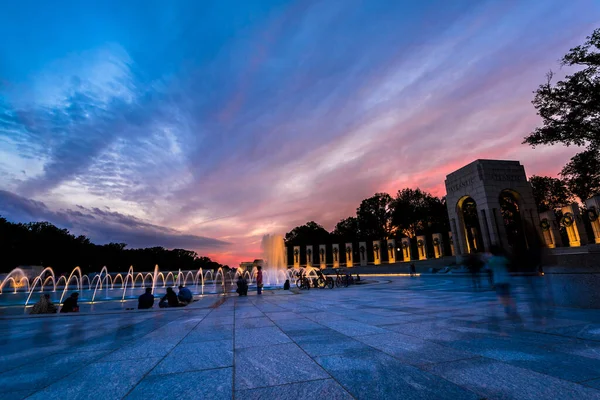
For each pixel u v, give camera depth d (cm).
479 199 4169
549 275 902
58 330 746
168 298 1279
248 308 1134
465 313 828
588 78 2744
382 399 299
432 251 8406
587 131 2839
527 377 344
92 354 508
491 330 595
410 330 627
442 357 431
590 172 3052
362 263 8062
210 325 770
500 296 779
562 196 5956
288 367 411
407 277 3900
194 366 427
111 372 410
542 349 451
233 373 392
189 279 5391
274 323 776
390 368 392
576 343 475
